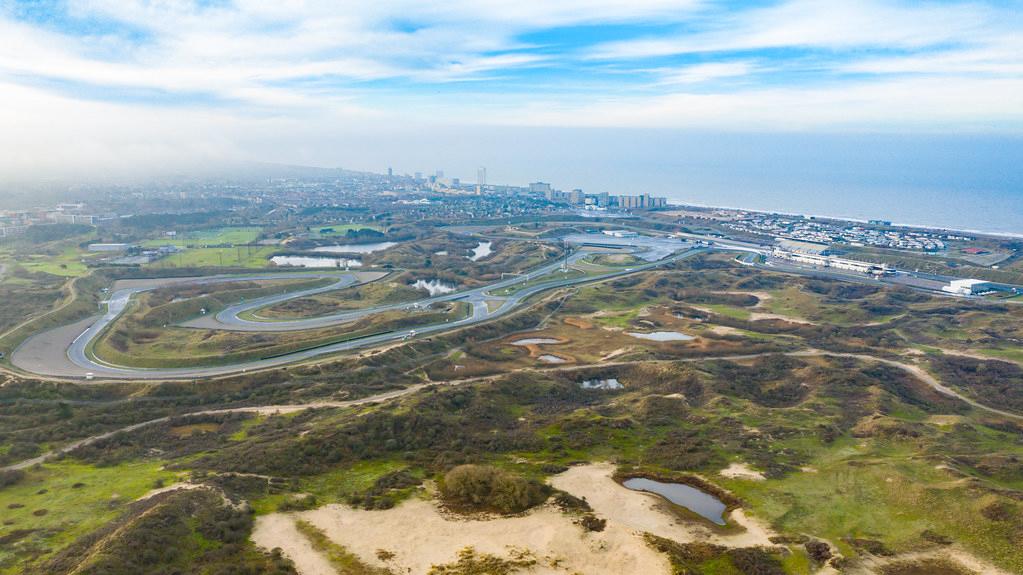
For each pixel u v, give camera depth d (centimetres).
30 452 13375
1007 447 14312
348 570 9588
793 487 12225
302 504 11425
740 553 10031
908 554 9938
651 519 11131
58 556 9194
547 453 14075
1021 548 9700
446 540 10500
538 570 9712
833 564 9700
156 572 9000
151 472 12450
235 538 10138
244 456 12950
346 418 14950
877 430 14838
